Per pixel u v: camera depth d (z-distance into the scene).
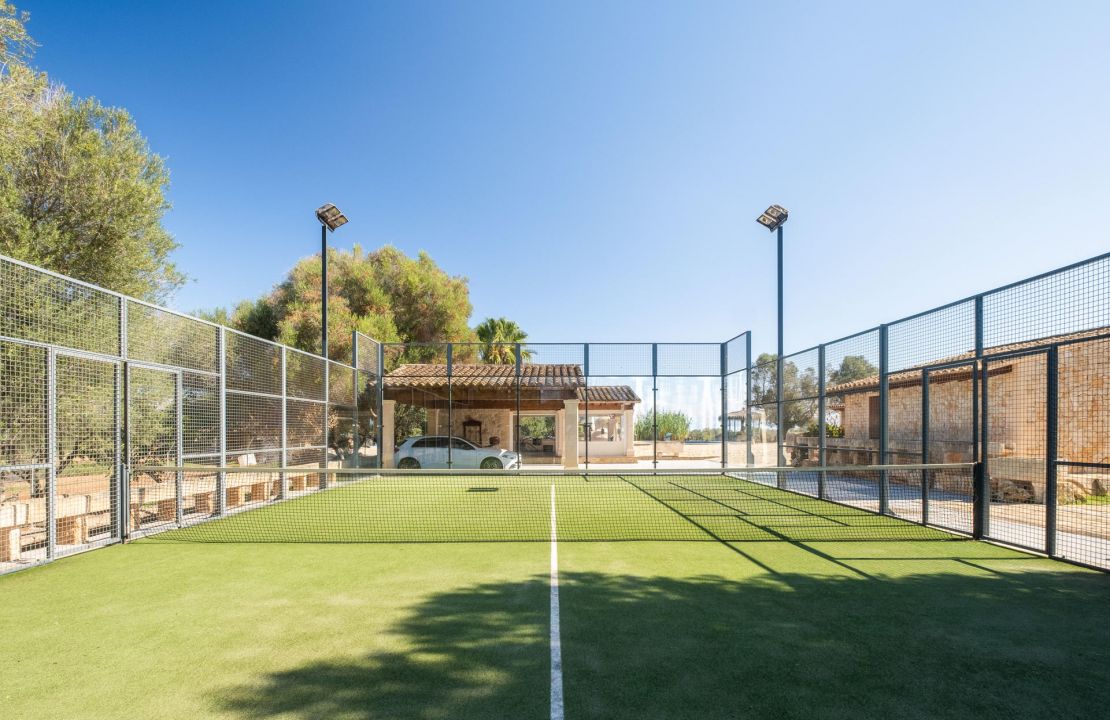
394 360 22.83
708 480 16.39
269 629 4.31
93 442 7.29
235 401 10.42
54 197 14.08
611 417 23.75
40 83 12.68
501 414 19.31
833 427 18.92
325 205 14.09
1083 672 3.58
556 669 3.61
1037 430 11.77
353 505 11.07
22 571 5.99
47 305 6.58
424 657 3.80
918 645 3.99
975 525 7.67
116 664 3.71
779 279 14.27
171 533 8.18
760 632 4.23
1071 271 6.29
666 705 3.16
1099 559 6.35
